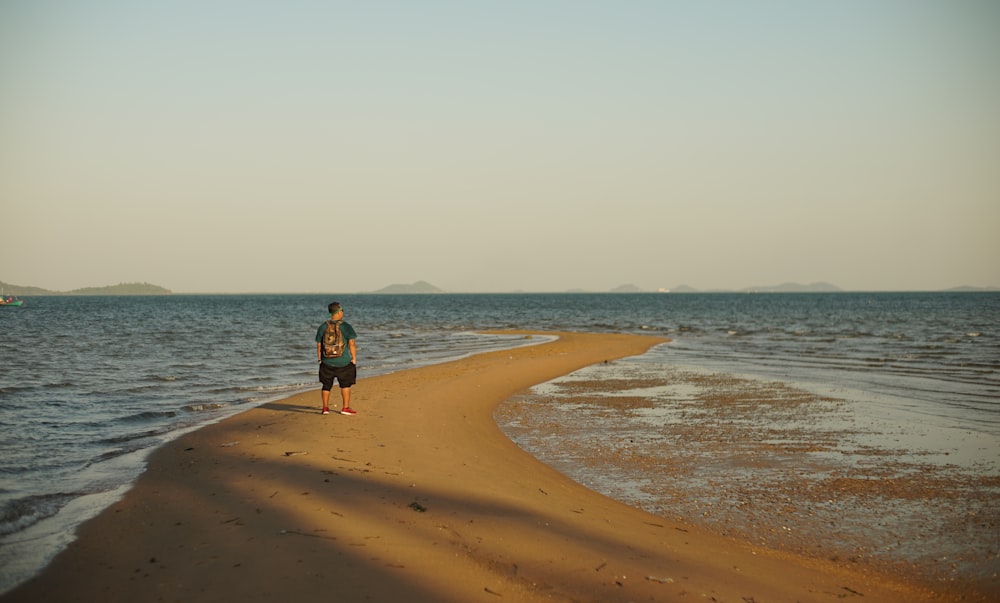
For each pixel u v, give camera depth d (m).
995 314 75.31
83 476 8.43
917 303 131.75
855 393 17.19
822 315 78.31
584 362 25.22
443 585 5.13
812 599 5.36
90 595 4.86
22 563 5.48
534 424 13.38
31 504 7.17
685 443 11.51
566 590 5.20
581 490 8.54
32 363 22.33
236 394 16.23
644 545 6.38
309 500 7.11
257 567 5.33
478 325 60.41
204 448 9.80
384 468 8.73
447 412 13.81
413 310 108.38
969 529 7.11
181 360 24.33
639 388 18.56
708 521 7.42
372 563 5.47
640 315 85.81
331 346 12.52
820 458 10.36
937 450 10.86
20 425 11.97
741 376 21.12
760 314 84.44
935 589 5.64
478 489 7.97
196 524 6.39
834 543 6.73
